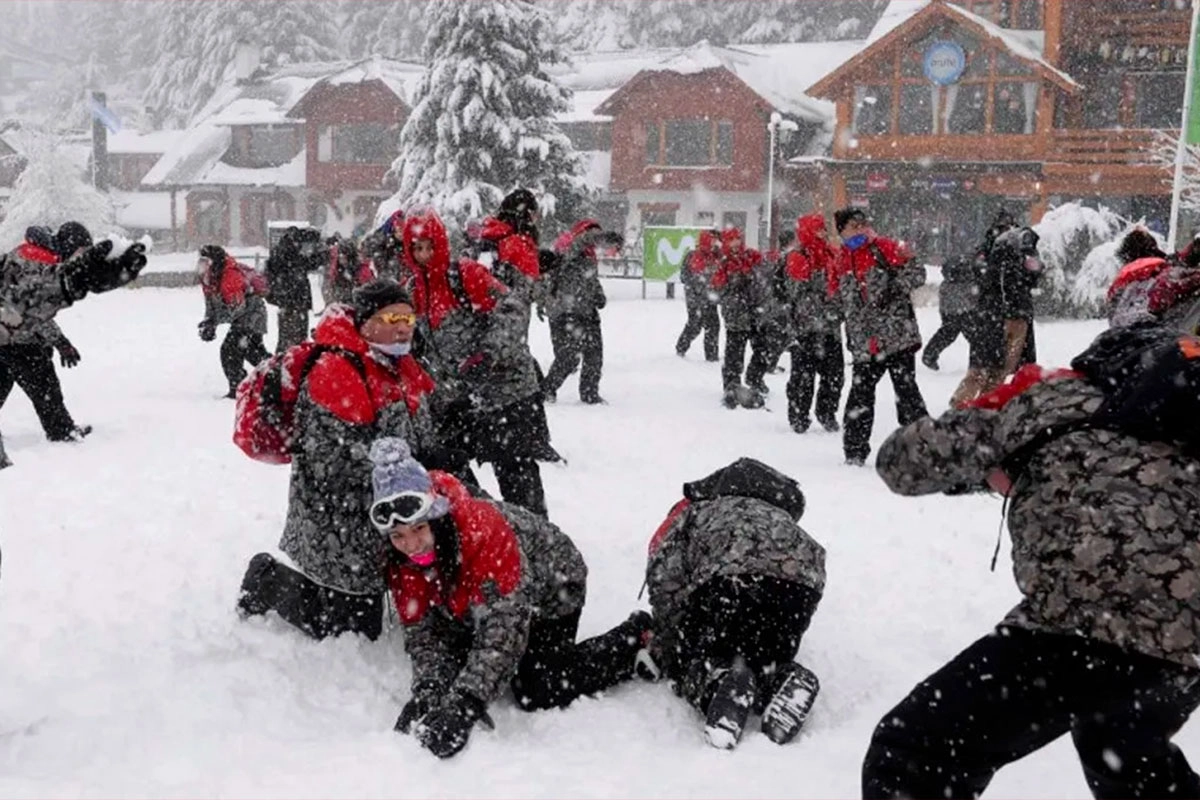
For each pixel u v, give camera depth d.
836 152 39.59
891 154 38.69
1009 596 5.48
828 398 10.02
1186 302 5.43
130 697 4.07
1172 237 15.77
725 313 11.38
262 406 4.30
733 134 43.34
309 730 3.99
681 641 4.32
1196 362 2.78
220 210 56.00
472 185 33.66
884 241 8.38
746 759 3.79
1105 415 2.85
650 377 13.59
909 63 38.38
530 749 3.87
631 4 66.31
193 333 18.38
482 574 3.98
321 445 4.27
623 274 36.66
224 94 60.22
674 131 44.59
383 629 4.77
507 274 7.06
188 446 8.72
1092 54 36.72
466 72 33.94
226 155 56.03
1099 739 2.86
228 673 4.28
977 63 37.41
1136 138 35.12
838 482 7.92
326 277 11.56
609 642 4.39
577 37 66.88
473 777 3.63
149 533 6.13
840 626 5.08
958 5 39.25
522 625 4.01
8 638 4.55
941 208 39.09
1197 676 2.76
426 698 3.95
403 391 4.40
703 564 4.25
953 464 2.97
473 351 5.71
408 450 3.87
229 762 3.68
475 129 33.91
